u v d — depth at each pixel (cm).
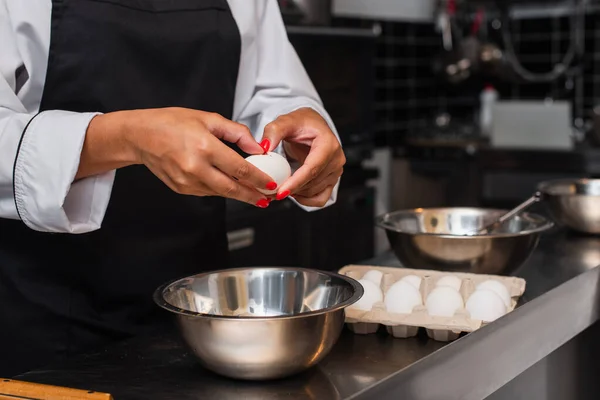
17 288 129
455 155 359
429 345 108
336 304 96
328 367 100
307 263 265
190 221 142
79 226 111
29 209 107
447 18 394
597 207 172
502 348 114
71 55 126
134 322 138
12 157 105
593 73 394
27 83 125
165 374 98
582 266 150
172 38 135
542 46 405
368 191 296
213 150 92
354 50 286
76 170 103
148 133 95
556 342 131
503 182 350
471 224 153
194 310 104
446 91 421
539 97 409
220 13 141
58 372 99
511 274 140
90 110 130
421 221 154
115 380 96
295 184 103
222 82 143
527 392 143
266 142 105
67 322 130
